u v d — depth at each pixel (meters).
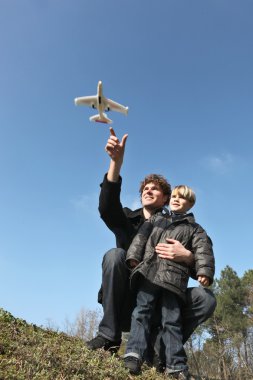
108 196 3.70
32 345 3.14
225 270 36.62
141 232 3.74
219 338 30.27
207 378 4.12
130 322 3.81
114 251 3.58
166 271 3.54
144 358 3.51
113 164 3.66
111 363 3.08
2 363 2.54
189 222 3.91
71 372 2.70
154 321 3.72
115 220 3.83
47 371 2.57
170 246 3.58
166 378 3.16
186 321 3.72
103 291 3.57
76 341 3.78
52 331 3.93
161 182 4.21
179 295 3.49
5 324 3.54
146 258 3.60
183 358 3.39
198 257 3.63
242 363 28.56
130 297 3.70
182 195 4.18
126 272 3.58
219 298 34.44
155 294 3.54
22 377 2.36
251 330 32.72
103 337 3.49
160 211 4.16
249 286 35.78
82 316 14.71
